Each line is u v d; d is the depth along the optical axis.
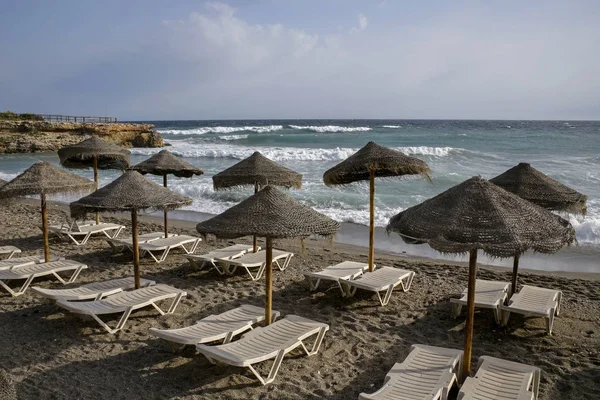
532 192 6.54
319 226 5.05
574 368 5.05
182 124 117.50
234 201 16.25
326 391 4.58
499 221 3.78
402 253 10.19
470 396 3.94
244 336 5.05
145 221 13.51
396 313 6.57
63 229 10.59
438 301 7.03
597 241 10.77
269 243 5.37
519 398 3.89
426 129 62.25
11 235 11.23
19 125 43.22
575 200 6.41
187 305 6.83
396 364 4.50
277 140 43.50
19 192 7.17
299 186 8.99
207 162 26.88
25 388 4.57
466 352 4.41
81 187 7.80
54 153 41.03
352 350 5.47
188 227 12.60
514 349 5.50
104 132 44.59
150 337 5.75
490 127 71.69
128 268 8.64
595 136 43.59
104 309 5.83
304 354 5.35
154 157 10.17
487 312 6.58
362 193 16.59
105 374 4.86
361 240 11.29
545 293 6.39
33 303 6.86
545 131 55.31
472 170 21.77
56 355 5.28
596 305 6.93
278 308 6.74
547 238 3.76
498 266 9.13
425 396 3.93
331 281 7.93
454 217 3.88
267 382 4.65
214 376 4.83
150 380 4.75
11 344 5.55
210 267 8.75
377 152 7.03
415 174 7.38
